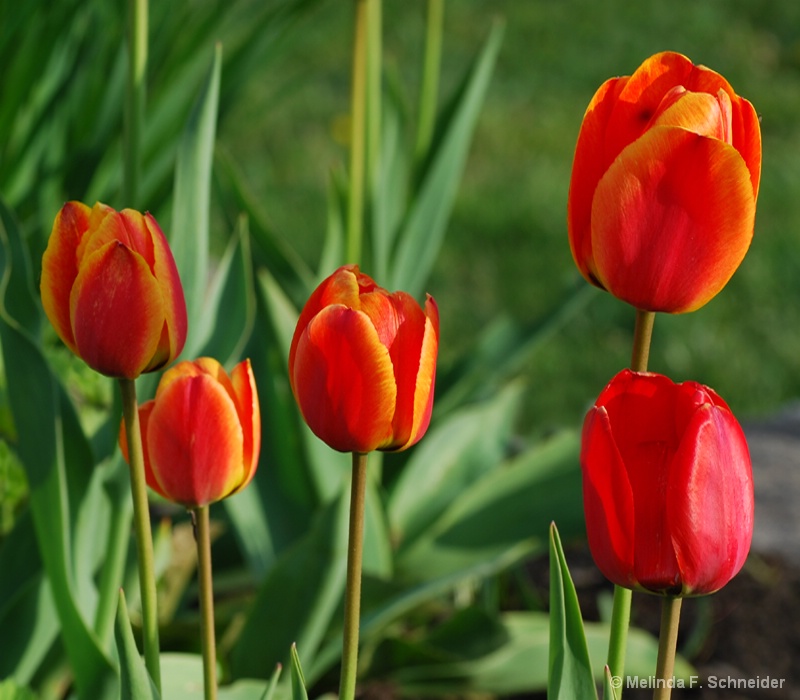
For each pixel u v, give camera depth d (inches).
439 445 83.9
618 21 252.4
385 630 68.2
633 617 87.9
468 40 241.0
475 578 81.2
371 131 72.6
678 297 49.3
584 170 49.8
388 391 48.7
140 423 51.9
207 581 51.8
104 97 80.0
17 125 87.7
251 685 58.7
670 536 48.1
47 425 55.7
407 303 49.1
